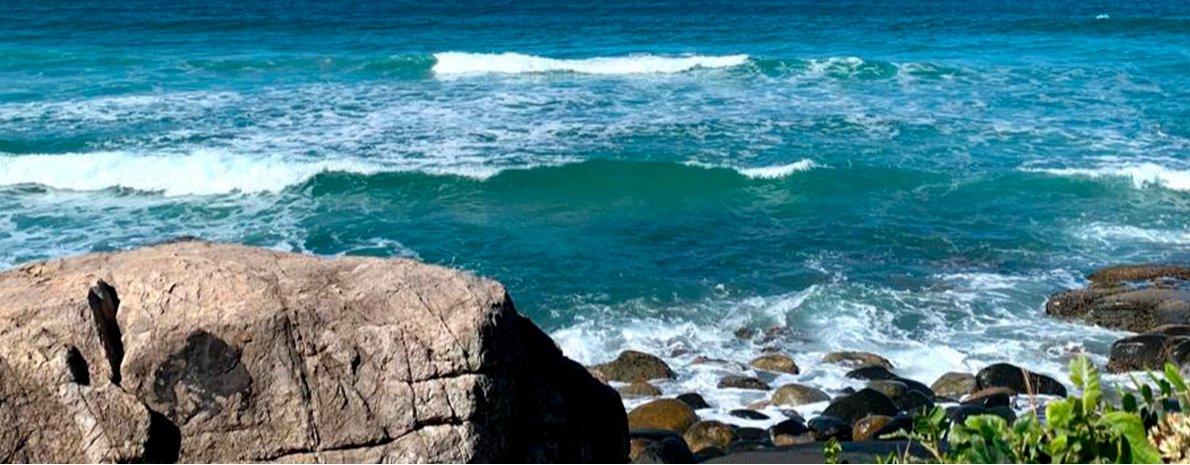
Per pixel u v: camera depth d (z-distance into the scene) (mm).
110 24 48812
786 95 26938
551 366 6020
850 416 9953
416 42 41938
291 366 5117
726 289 13953
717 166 19250
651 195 18453
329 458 5082
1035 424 4695
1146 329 12555
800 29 46844
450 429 5121
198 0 65250
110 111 24547
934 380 11297
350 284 5398
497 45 41000
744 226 16828
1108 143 21812
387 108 24844
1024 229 16531
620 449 6090
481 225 16766
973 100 26172
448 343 5137
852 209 17609
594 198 18281
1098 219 17016
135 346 5109
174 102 25594
